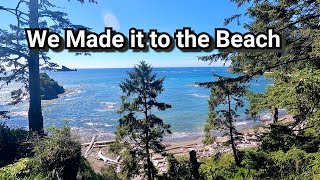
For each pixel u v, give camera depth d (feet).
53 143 29.55
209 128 63.93
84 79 499.51
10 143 37.81
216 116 62.95
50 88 222.48
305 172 17.85
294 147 21.03
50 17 52.70
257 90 211.61
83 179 36.29
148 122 50.83
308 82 18.33
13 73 55.16
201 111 155.53
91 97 223.51
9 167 26.94
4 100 204.64
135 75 51.60
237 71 33.14
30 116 55.16
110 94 244.83
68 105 182.09
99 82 408.26
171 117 142.00
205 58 34.86
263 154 22.44
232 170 55.16
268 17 29.43
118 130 52.06
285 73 25.43
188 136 107.55
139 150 51.57
